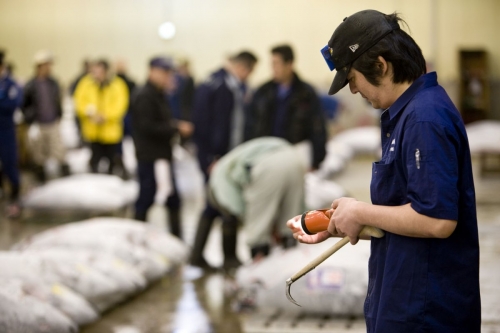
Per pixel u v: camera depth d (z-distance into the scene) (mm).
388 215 1971
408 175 1947
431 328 1978
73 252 5016
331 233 2176
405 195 2010
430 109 1959
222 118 6438
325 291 4305
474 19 14781
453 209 1893
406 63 2033
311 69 15492
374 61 2033
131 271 5082
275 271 4555
